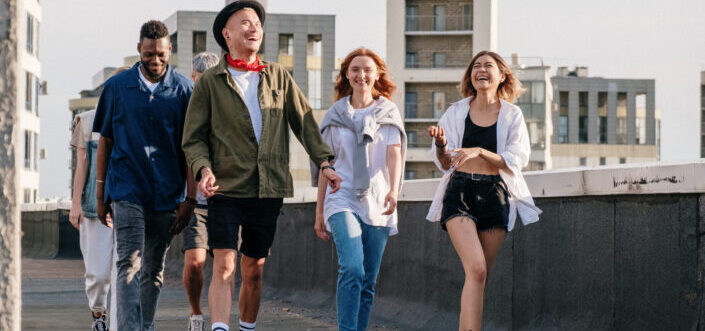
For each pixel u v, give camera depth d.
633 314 5.46
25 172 72.25
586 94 141.00
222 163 5.49
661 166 5.15
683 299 5.03
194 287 6.71
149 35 5.68
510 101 5.93
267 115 5.55
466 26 83.44
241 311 5.92
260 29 5.65
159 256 5.89
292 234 10.95
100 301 7.13
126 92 5.67
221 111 5.51
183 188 5.86
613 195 5.68
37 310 9.35
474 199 5.66
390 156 6.03
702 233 4.90
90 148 6.98
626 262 5.54
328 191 6.05
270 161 5.54
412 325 7.96
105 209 5.90
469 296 5.52
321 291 10.09
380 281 8.89
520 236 6.74
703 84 85.31
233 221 5.50
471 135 5.78
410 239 8.32
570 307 6.11
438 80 82.38
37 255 22.69
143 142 5.64
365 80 6.10
